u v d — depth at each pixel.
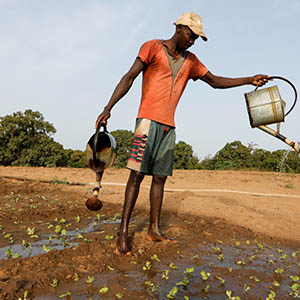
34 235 3.69
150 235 3.66
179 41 3.30
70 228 4.18
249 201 6.47
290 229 4.43
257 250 3.54
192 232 4.17
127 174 12.19
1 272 2.45
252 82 3.74
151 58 3.29
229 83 3.81
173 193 7.36
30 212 4.84
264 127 3.51
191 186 8.77
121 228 3.24
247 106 3.56
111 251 3.17
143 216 4.99
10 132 30.97
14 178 8.95
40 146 30.97
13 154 30.94
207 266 2.96
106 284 2.44
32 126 31.83
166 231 4.15
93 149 3.13
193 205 5.90
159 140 3.47
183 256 3.21
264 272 2.87
